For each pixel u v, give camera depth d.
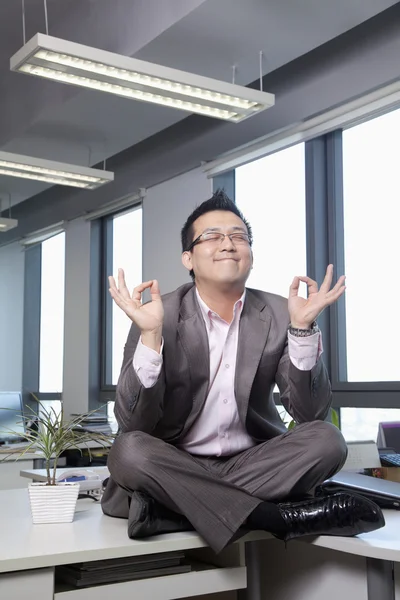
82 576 1.56
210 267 1.96
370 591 1.53
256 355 1.95
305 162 5.31
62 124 5.93
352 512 1.56
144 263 6.89
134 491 1.74
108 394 7.71
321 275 5.18
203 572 1.68
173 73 4.03
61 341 8.78
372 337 4.85
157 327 1.80
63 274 8.84
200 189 6.22
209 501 1.67
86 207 7.89
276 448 1.82
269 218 5.68
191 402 1.95
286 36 4.38
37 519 1.82
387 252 4.80
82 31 5.18
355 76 4.66
